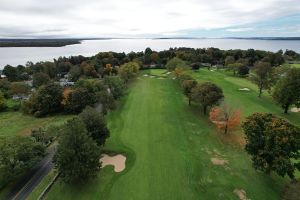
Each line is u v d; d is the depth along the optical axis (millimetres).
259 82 81438
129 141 52500
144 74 130500
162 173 41125
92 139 42375
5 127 68812
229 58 143625
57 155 38312
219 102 64562
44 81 115188
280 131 34281
